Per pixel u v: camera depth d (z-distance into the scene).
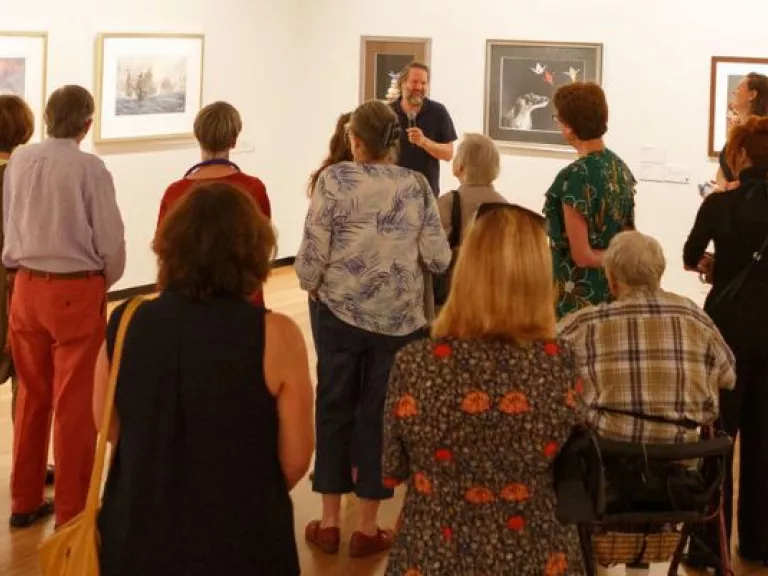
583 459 2.46
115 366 2.33
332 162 4.18
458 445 2.32
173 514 2.30
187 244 2.32
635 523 3.00
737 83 7.57
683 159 7.83
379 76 9.02
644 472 2.90
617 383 3.08
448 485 2.34
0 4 7.02
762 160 3.71
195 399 2.29
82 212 3.79
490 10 8.43
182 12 8.32
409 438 2.34
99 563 2.34
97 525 2.37
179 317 2.32
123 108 7.93
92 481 2.39
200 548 2.29
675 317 3.10
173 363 2.30
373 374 3.85
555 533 2.39
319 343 3.91
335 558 4.02
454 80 8.65
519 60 8.35
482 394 2.30
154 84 8.15
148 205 8.30
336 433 3.97
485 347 2.33
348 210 3.71
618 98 8.01
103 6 7.71
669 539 3.11
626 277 3.14
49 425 4.17
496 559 2.33
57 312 3.84
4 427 5.32
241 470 2.31
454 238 4.41
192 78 8.47
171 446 2.30
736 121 7.11
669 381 3.07
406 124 5.88
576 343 3.11
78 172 3.77
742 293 3.75
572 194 3.93
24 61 7.20
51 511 4.28
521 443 2.32
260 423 2.33
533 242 2.36
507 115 8.45
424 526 2.36
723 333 3.79
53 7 7.36
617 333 3.09
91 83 7.71
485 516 2.34
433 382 2.32
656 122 7.89
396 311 3.78
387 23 8.92
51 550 2.42
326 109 9.34
